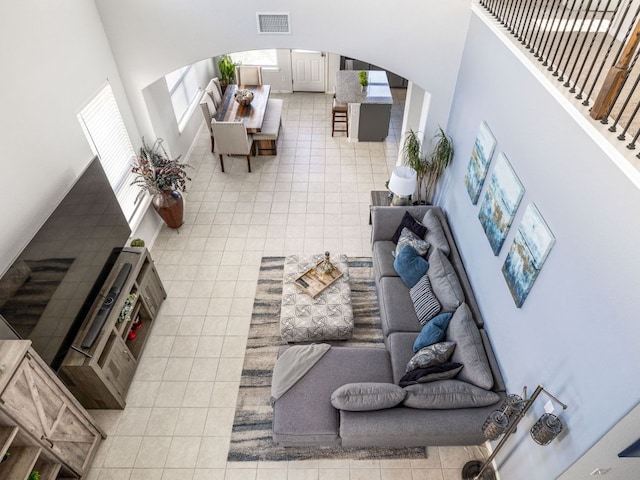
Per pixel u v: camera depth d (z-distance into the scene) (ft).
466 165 15.40
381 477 12.23
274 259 18.44
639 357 6.94
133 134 17.80
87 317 12.83
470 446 12.82
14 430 9.18
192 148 24.84
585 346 8.34
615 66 7.61
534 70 10.29
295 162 23.88
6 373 8.90
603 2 14.23
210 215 20.54
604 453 8.32
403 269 15.20
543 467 9.82
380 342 15.52
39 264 10.73
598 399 7.97
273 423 11.88
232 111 23.40
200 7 15.80
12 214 10.88
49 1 12.56
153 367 14.73
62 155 12.92
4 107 10.70
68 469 11.35
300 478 12.21
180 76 23.61
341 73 26.02
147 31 16.17
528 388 10.57
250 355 15.08
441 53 16.22
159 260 18.37
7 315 9.70
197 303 16.71
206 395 14.01
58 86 12.88
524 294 10.61
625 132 7.66
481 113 13.91
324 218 20.39
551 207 9.59
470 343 12.23
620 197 7.35
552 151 9.58
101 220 13.62
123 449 12.77
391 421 11.37
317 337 14.80
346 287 15.83
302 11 15.93
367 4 15.56
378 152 24.73
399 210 17.02
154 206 18.25
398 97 30.32
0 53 10.62
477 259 14.05
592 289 8.11
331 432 11.68
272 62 29.71
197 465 12.46
